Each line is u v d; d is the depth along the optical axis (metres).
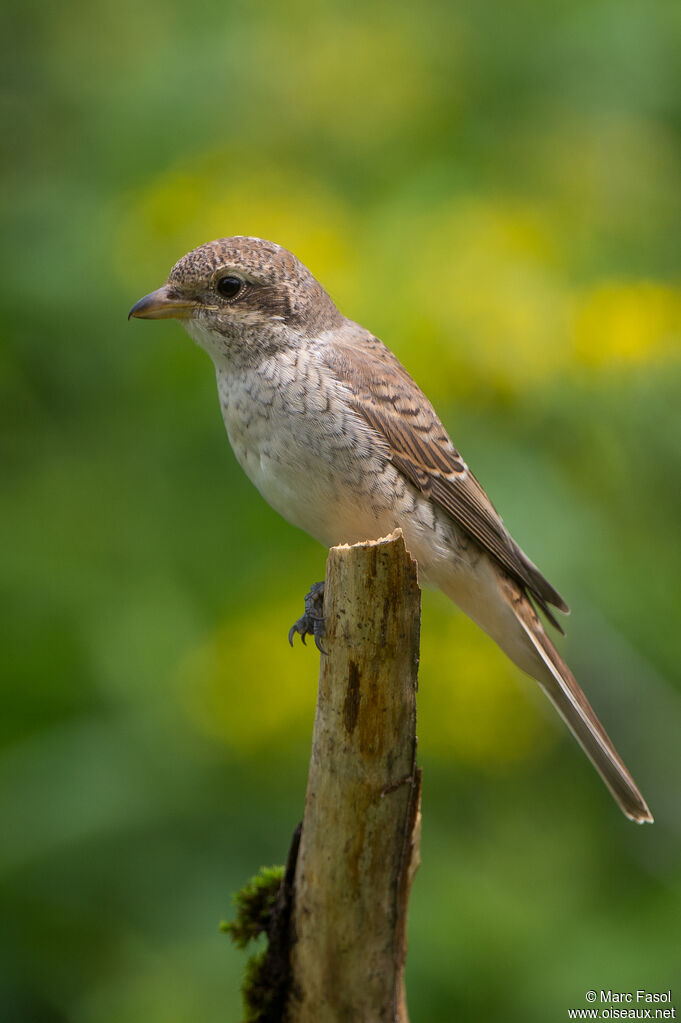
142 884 9.87
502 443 10.09
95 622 10.41
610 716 11.20
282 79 11.66
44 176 12.11
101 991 9.77
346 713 7.02
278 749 10.58
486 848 10.72
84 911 9.88
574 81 11.52
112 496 11.07
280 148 11.55
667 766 11.20
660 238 11.35
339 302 10.22
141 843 9.91
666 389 10.30
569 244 10.88
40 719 10.34
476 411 10.18
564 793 11.23
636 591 10.41
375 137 11.55
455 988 9.66
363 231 10.77
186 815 10.10
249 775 10.53
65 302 11.02
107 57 12.71
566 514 9.81
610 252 11.05
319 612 8.39
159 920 9.80
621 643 10.72
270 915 7.47
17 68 13.06
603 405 10.25
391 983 7.23
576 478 10.27
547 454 10.22
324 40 11.90
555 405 10.19
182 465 10.97
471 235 10.41
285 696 10.46
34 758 10.05
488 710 10.80
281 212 10.70
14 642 10.39
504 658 11.02
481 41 11.83
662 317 10.36
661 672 10.91
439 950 9.72
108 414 11.31
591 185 11.35
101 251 11.09
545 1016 9.52
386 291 10.22
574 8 11.57
